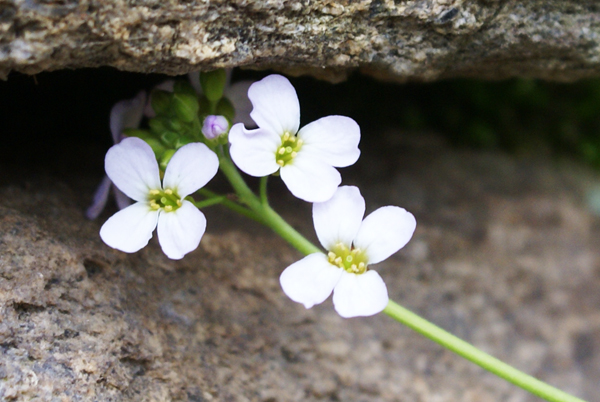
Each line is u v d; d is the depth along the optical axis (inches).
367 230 4.4
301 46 4.4
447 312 5.7
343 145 4.4
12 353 4.1
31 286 4.3
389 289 5.7
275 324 5.1
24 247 4.4
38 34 4.0
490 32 4.6
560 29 4.6
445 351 5.5
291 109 4.3
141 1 4.0
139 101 4.8
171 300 4.8
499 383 5.5
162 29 4.1
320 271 4.3
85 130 5.4
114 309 4.5
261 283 5.2
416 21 4.4
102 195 4.7
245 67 4.5
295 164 4.3
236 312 5.0
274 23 4.3
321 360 5.1
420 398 5.2
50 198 4.8
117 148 4.3
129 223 4.3
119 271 4.7
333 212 4.4
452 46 4.6
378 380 5.2
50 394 4.1
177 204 4.3
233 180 4.6
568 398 4.5
